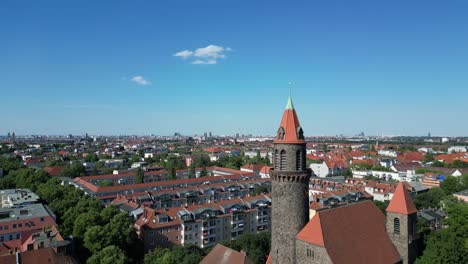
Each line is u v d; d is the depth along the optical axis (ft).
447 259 252.42
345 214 242.58
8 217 447.83
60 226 456.45
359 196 652.48
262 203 573.74
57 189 578.25
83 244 401.29
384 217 267.39
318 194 627.87
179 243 478.18
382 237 253.24
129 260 391.86
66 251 356.59
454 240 274.77
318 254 218.18
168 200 651.25
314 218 226.99
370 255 234.58
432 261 250.57
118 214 426.10
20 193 578.66
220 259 288.30
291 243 233.55
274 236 240.94
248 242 395.75
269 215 570.05
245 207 558.15
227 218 524.11
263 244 397.60
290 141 232.12
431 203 629.10
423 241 274.98
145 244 451.12
